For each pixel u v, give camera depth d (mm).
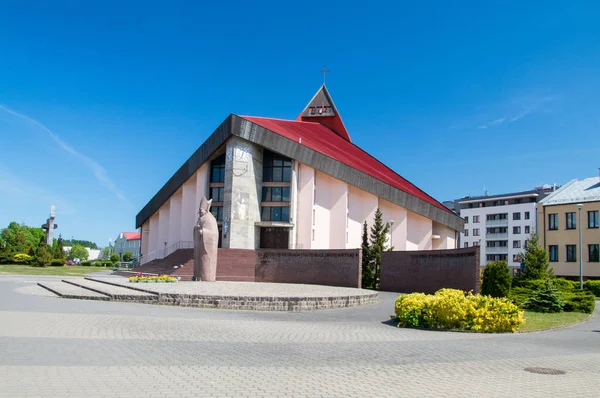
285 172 47844
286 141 45156
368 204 48156
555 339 13797
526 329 15625
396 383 7957
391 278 34750
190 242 51281
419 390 7582
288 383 7738
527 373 9070
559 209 49062
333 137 60188
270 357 9836
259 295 21031
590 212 46781
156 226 62969
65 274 50500
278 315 18375
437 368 9211
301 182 46719
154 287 24078
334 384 7766
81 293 23203
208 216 34156
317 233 46938
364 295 23484
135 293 21750
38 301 19953
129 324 13688
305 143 47844
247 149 45656
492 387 7930
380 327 15344
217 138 46500
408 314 15500
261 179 47688
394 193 48688
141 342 11023
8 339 10789
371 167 54250
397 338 13023
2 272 49281
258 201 46750
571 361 10398
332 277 35719
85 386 7164
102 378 7652
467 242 87812
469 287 27734
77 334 11742
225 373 8266
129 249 146250
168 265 42969
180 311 18188
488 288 22344
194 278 33781
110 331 12367
